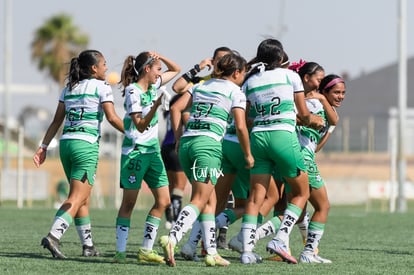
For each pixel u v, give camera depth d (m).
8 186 83.00
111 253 28.80
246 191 27.80
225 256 28.33
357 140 121.75
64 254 27.86
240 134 24.53
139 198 77.75
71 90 25.84
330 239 36.72
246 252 25.61
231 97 24.81
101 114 25.98
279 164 25.28
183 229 24.42
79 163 25.75
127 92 25.28
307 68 26.64
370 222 49.50
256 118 25.47
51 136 26.91
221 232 31.03
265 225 27.09
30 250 28.98
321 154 120.75
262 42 25.75
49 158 115.56
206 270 23.56
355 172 118.94
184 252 26.16
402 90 77.81
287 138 25.00
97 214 55.31
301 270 23.92
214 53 27.70
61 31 173.88
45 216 50.72
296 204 25.70
